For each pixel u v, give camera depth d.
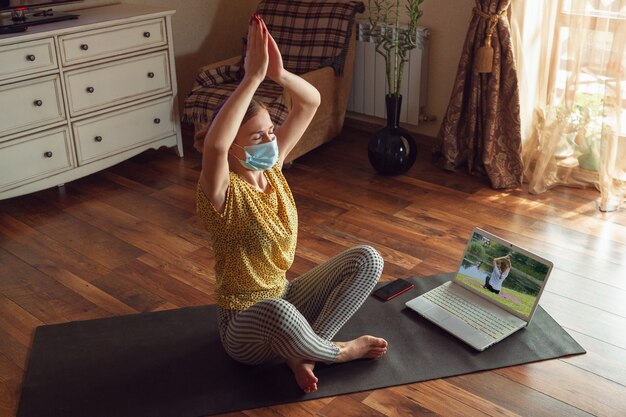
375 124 4.46
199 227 3.28
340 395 2.17
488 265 2.56
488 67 3.50
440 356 2.33
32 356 2.37
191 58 4.68
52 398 2.17
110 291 2.77
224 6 4.78
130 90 3.78
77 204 3.53
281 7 4.23
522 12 3.52
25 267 2.95
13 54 3.22
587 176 3.57
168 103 4.00
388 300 2.63
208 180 1.96
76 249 3.09
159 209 3.47
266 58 1.86
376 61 4.21
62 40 3.39
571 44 3.39
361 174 3.82
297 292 2.32
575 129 3.52
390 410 2.10
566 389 2.18
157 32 3.83
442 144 3.90
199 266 2.94
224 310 2.20
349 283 2.20
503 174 3.60
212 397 2.17
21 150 3.37
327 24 4.07
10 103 3.27
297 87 2.08
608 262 2.88
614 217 3.26
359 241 3.10
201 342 2.43
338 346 2.25
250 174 2.09
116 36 3.63
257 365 2.30
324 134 4.12
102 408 2.12
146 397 2.17
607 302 2.62
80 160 3.63
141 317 2.59
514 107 3.54
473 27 3.56
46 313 2.63
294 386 2.20
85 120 3.60
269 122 2.04
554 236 3.10
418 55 4.03
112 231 3.25
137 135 3.88
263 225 2.05
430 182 3.70
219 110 2.01
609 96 3.26
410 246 3.05
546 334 2.43
